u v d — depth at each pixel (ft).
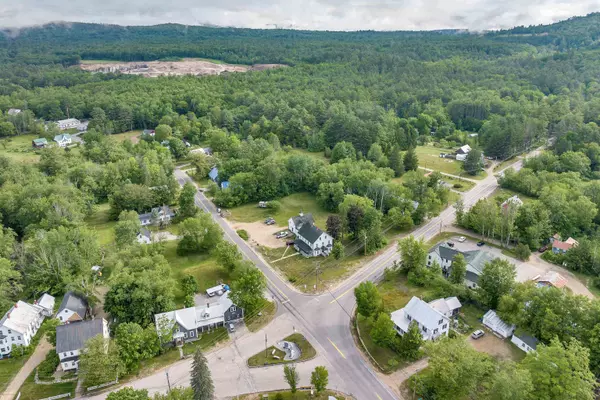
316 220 458.50
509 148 637.71
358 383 236.22
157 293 284.20
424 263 339.98
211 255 381.81
